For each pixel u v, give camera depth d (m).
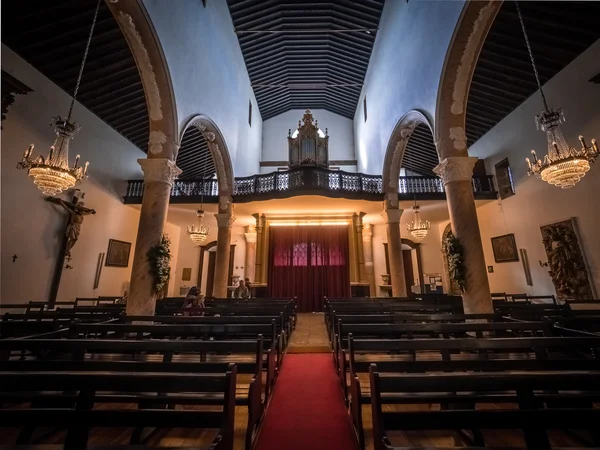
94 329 3.34
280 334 4.35
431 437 2.47
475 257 5.61
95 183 9.02
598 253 6.58
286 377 3.95
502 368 2.06
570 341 2.52
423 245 13.71
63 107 7.77
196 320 4.20
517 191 8.92
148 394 2.71
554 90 7.52
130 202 10.17
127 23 5.22
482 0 4.97
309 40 13.49
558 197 7.58
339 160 17.52
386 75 10.59
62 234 7.73
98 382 1.52
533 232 8.36
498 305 6.18
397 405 3.06
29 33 6.15
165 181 6.02
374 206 11.31
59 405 2.61
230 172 10.34
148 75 5.90
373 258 13.52
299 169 10.08
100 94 8.35
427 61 6.91
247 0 11.23
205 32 8.41
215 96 9.03
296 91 16.94
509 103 8.87
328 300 7.45
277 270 12.64
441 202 10.88
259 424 2.59
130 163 10.66
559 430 2.53
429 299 7.58
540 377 1.54
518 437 2.46
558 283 7.41
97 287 9.09
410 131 9.06
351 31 12.45
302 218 12.86
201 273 14.02
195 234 10.12
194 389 1.53
